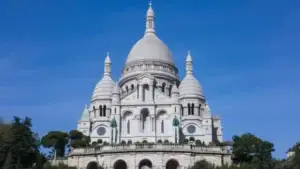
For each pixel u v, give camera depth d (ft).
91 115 614.75
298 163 400.88
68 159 422.00
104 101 610.65
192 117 575.79
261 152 432.66
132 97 568.82
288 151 440.86
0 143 378.12
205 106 593.01
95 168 415.85
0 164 373.20
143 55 633.61
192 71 621.31
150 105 560.61
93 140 577.43
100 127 586.45
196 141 505.66
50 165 396.98
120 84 636.48
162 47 649.20
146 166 406.00
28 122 394.52
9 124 397.80
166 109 561.43
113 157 404.98
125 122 558.97
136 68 627.87
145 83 574.97
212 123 591.78
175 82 630.74
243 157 433.48
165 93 613.11
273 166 407.23
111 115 562.66
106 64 641.40
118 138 547.49
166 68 631.97
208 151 411.54
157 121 559.79
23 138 382.83
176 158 402.93
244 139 441.68
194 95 592.60
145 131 553.64
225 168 386.11
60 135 493.36
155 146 405.59
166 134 550.36
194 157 407.23
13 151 375.25
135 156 402.31
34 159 386.52
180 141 527.40
